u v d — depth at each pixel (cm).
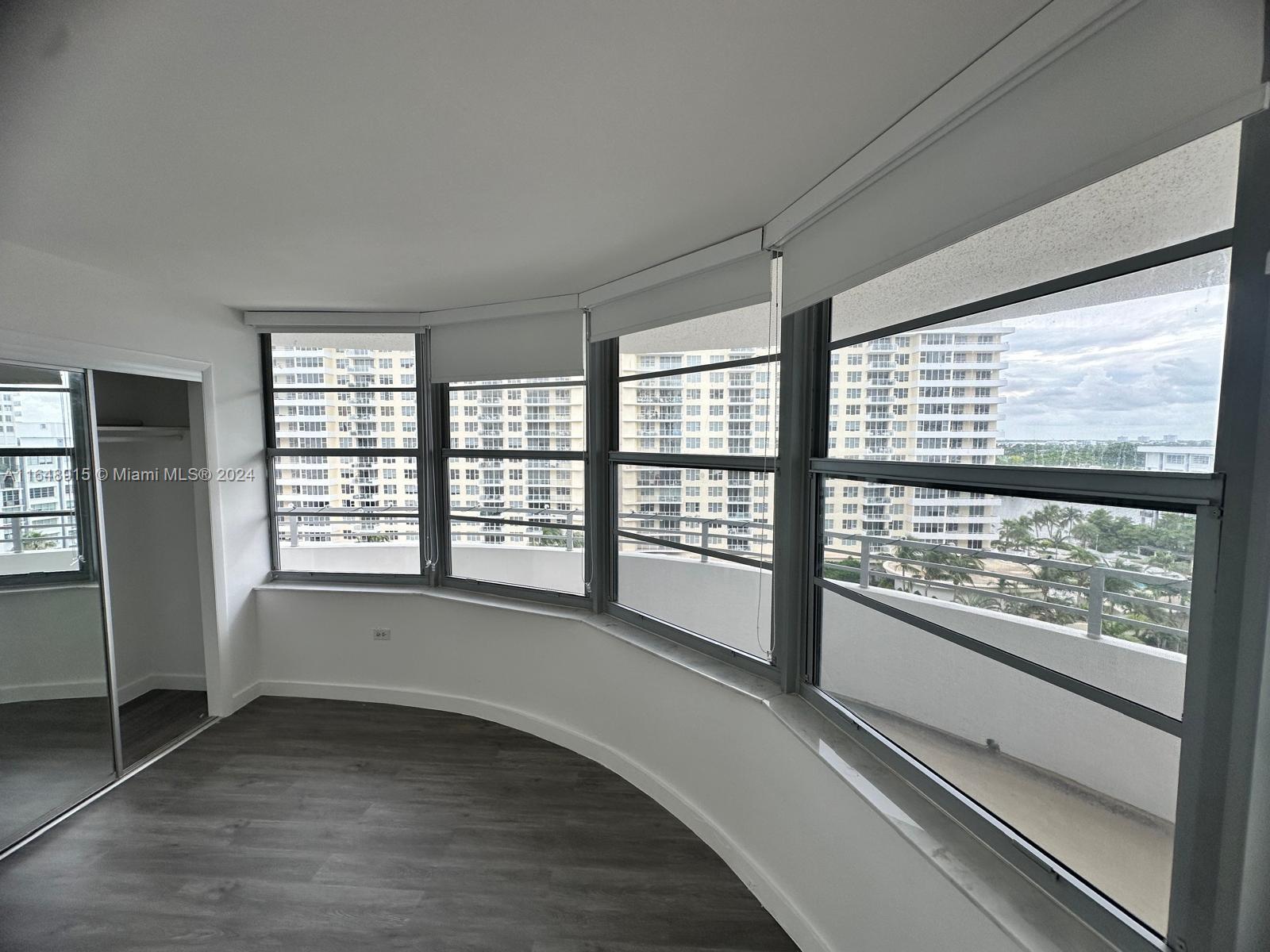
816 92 131
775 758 213
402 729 354
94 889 226
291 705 386
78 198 191
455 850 248
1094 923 120
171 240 234
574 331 323
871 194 163
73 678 279
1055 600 146
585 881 230
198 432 354
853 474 193
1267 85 82
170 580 398
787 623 225
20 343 243
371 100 134
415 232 224
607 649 309
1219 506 96
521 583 377
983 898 129
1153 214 112
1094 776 152
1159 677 128
